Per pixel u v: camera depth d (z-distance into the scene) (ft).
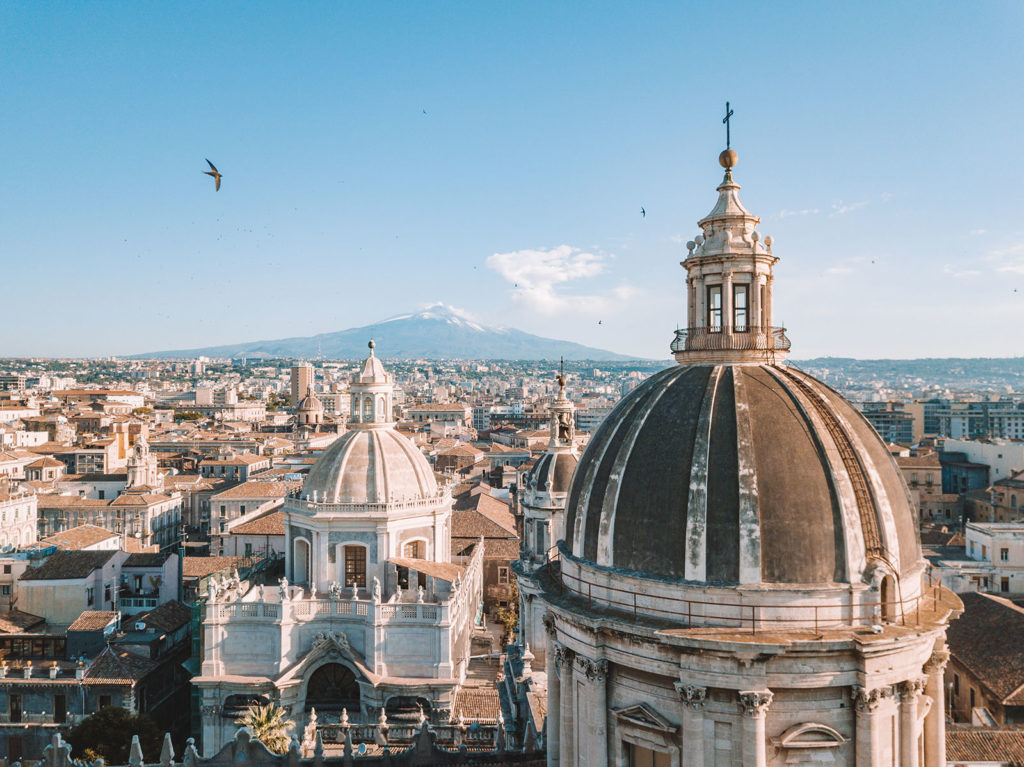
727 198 122.31
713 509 101.76
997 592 342.44
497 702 232.12
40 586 307.37
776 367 116.37
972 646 244.63
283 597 236.02
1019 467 590.55
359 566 255.50
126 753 223.92
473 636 299.17
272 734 193.57
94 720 228.43
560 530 249.55
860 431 111.55
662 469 106.73
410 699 229.04
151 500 503.61
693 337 120.16
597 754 108.06
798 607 98.07
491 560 374.43
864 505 102.37
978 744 179.93
